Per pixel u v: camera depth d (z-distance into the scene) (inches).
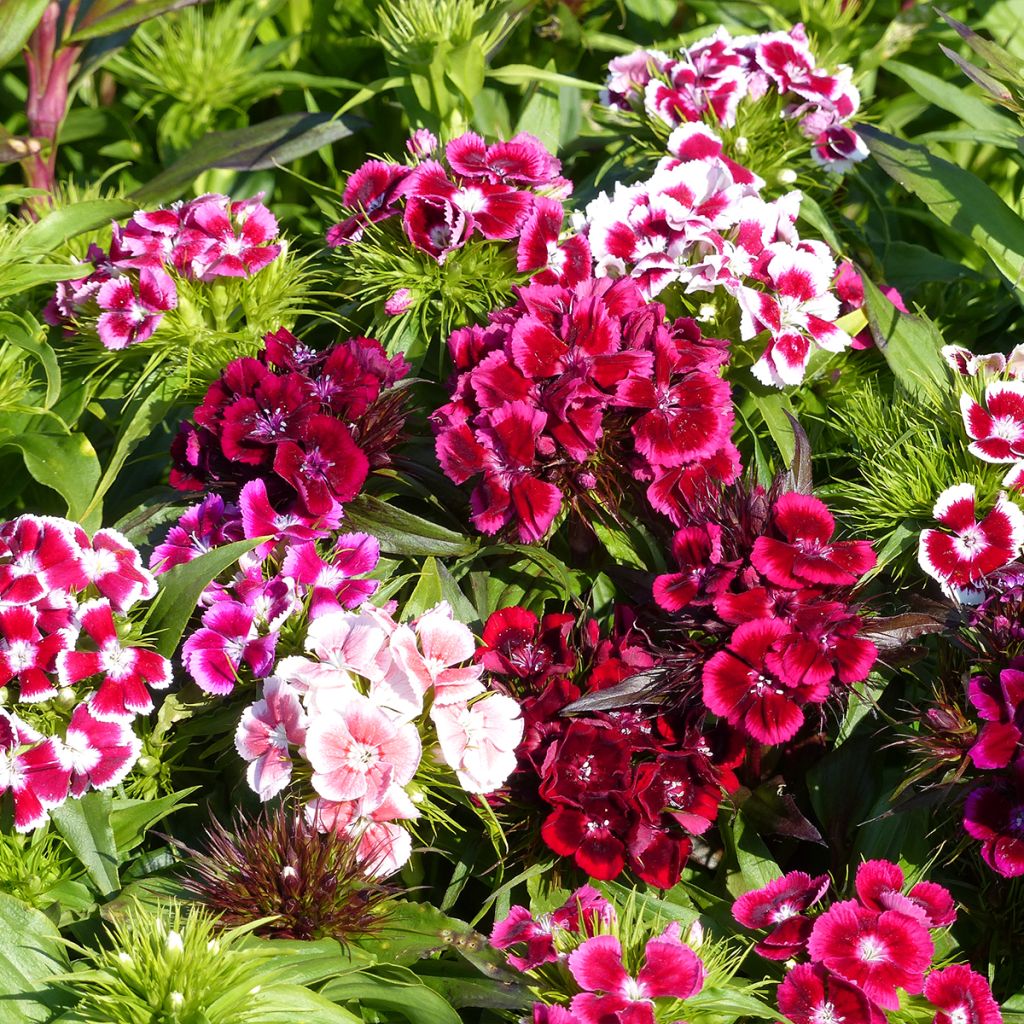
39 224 32.7
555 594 30.6
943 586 29.4
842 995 27.9
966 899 29.7
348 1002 28.6
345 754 27.9
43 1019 27.6
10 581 28.5
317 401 29.7
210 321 32.2
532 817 29.2
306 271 32.9
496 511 29.6
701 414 29.7
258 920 27.8
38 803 28.5
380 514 30.1
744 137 33.4
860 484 31.3
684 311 31.4
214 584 29.7
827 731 30.0
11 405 31.1
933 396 30.5
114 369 32.4
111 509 32.6
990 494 29.9
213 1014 26.9
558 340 29.7
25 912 28.2
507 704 28.5
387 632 28.6
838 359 32.3
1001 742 28.3
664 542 30.4
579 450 29.3
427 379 31.5
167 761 29.9
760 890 28.9
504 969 28.1
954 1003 28.0
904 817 29.7
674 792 28.9
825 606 28.5
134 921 27.6
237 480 30.0
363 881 28.3
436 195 31.1
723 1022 27.9
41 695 28.5
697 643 29.0
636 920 28.9
